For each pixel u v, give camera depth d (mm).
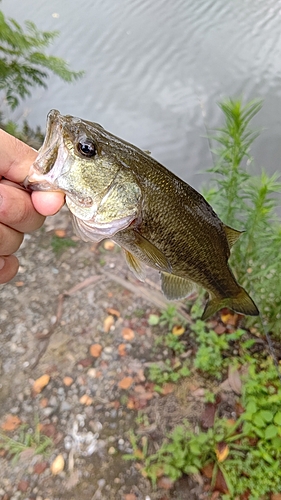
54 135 187
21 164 180
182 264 238
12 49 623
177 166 540
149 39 743
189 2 833
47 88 657
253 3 815
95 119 614
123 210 203
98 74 682
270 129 544
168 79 663
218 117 592
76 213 198
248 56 686
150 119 605
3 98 623
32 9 812
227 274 267
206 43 721
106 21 788
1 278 210
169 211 216
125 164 201
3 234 181
